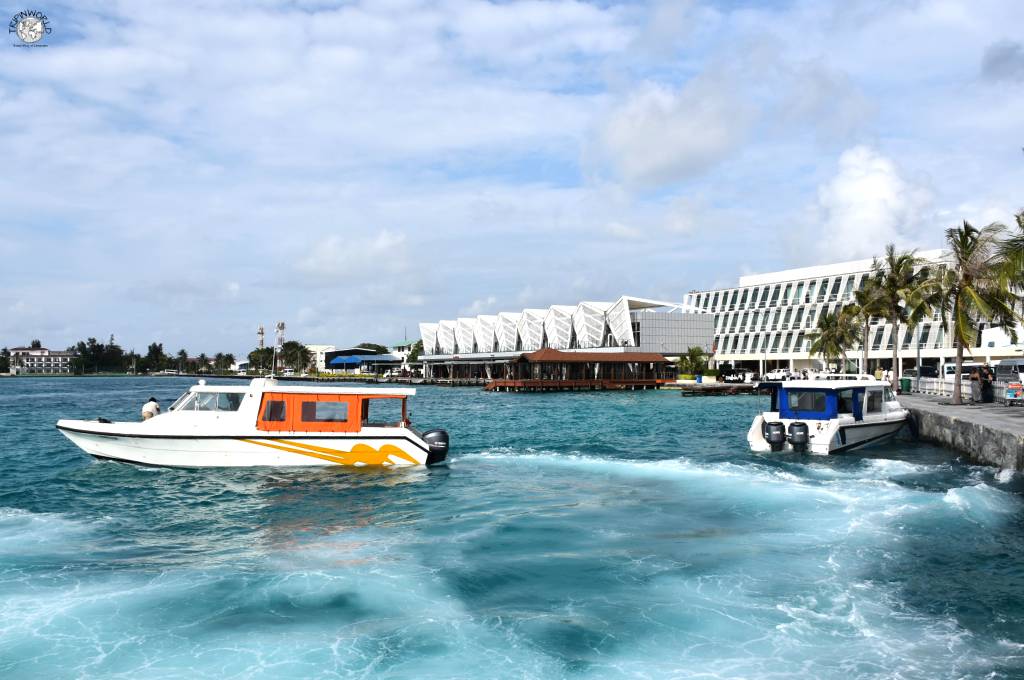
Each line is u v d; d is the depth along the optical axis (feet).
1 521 58.18
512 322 520.83
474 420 165.48
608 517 58.23
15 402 264.93
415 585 40.81
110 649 32.35
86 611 36.76
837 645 32.68
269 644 32.89
